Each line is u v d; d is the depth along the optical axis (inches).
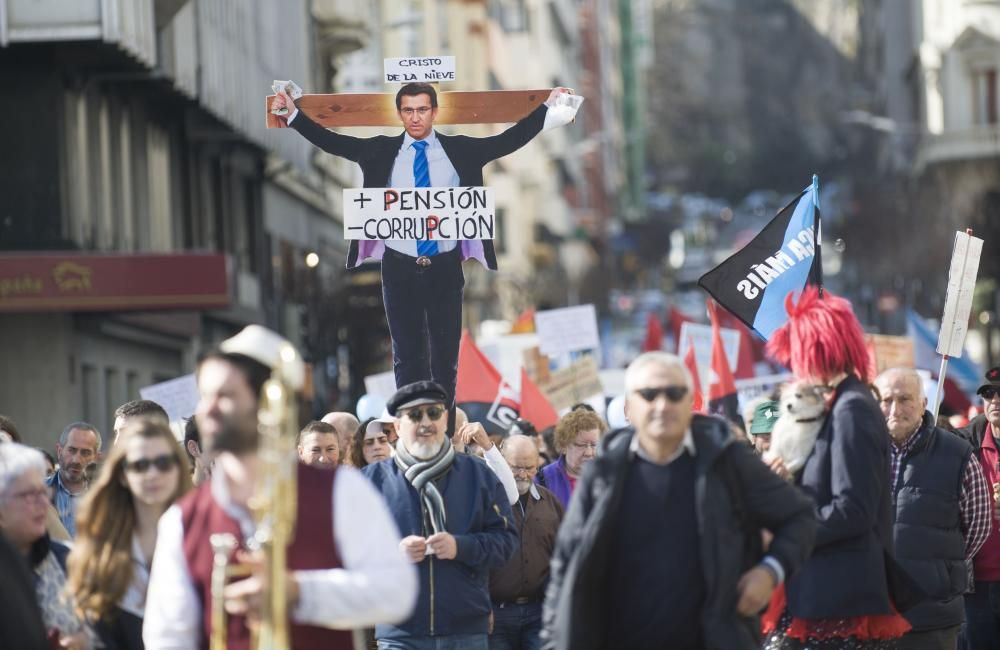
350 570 354.0
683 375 393.1
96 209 1713.8
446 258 624.4
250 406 351.9
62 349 1579.7
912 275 4254.4
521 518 625.6
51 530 477.1
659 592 395.2
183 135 2069.4
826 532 451.8
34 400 1579.7
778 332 481.7
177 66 1731.1
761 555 407.5
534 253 4995.1
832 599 457.1
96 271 1507.1
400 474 546.6
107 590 394.6
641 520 397.1
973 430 721.6
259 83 2127.2
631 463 400.5
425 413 544.4
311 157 2593.5
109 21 1478.8
